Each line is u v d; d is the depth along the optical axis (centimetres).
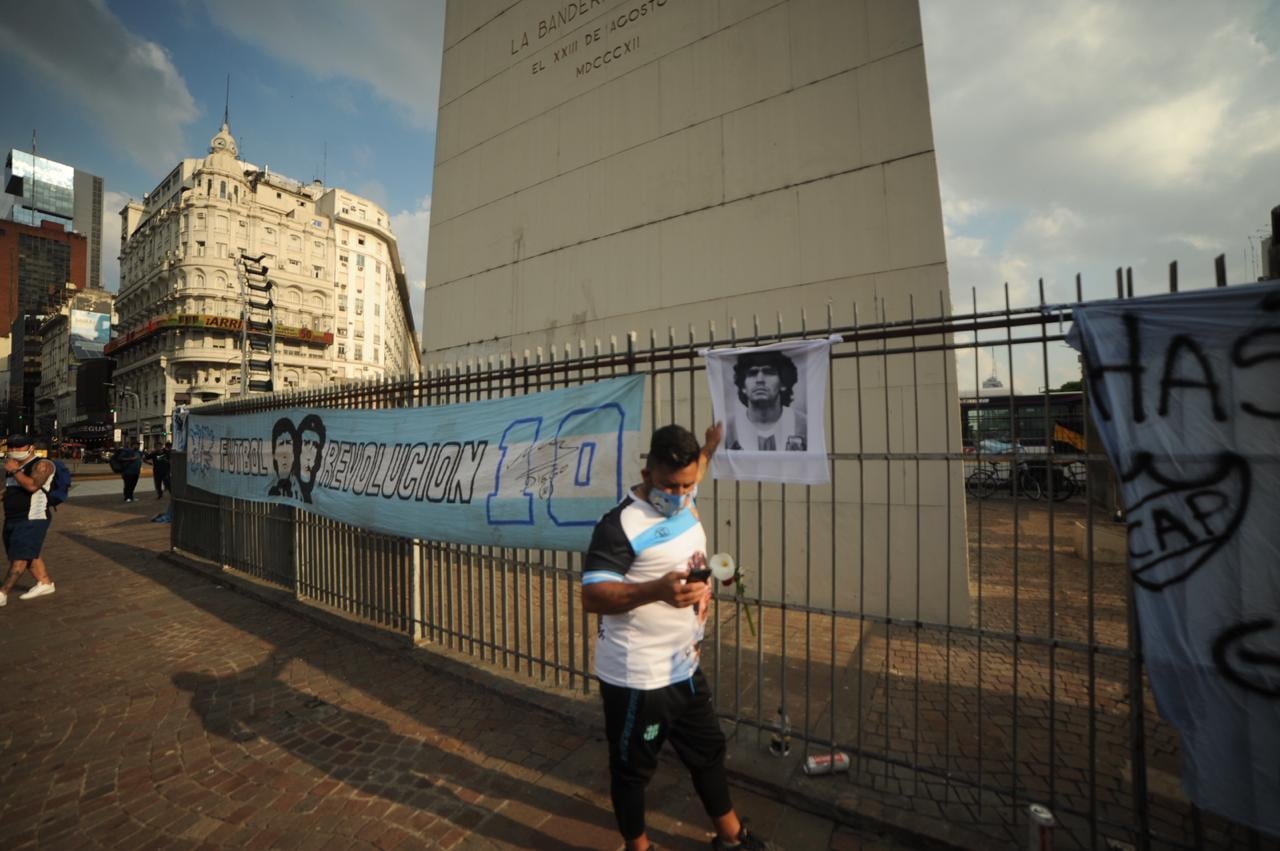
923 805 249
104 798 279
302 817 262
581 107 779
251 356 3578
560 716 342
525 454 371
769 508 568
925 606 492
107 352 6356
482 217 901
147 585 674
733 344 298
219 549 734
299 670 425
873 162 537
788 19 598
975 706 344
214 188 5084
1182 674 193
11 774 299
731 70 636
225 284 5091
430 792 278
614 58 747
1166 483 197
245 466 644
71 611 575
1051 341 225
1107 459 209
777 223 591
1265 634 181
